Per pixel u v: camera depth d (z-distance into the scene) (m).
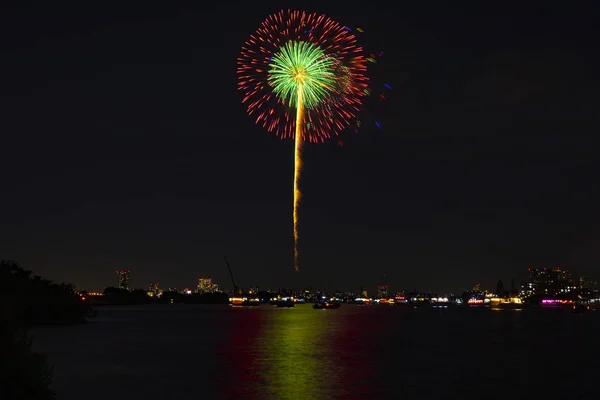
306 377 58.66
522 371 64.75
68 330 131.88
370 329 148.50
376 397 48.06
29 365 33.75
